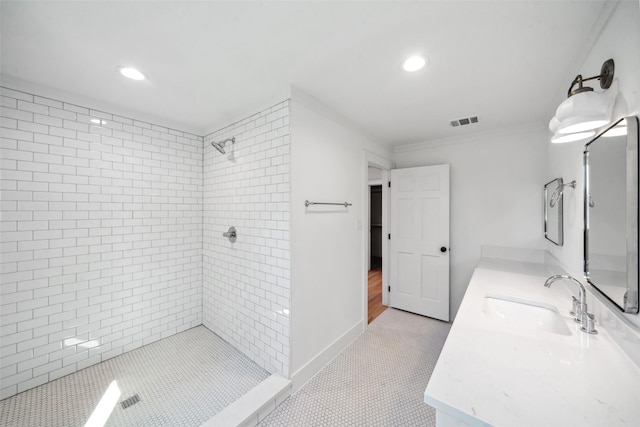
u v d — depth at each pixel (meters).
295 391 1.88
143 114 2.32
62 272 1.96
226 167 2.47
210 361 2.18
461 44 1.32
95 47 1.37
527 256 2.60
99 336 2.15
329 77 1.68
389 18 1.15
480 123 2.52
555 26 1.18
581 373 0.85
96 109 2.09
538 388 0.78
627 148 0.92
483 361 0.92
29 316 1.82
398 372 2.07
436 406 0.74
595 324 1.22
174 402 1.72
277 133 1.93
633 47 0.91
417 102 2.04
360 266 2.68
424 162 3.22
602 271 1.15
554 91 1.83
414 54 1.42
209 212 2.72
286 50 1.40
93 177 2.09
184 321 2.70
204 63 1.53
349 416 1.63
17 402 1.70
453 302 3.04
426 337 2.62
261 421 1.60
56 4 1.06
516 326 1.20
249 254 2.21
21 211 1.78
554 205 2.05
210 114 2.31
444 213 2.95
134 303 2.35
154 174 2.45
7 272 1.74
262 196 2.07
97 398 1.75
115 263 2.23
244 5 1.08
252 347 2.18
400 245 3.29
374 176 5.02
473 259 2.90
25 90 1.77
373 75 1.65
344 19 1.16
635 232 0.90
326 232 2.21
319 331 2.14
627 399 0.73
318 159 2.11
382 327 2.85
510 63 1.49
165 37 1.29
